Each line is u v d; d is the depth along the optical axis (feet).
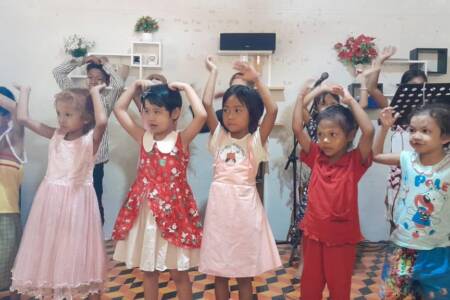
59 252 5.62
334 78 11.19
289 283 8.16
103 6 11.00
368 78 7.59
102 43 11.03
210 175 11.18
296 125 6.02
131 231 5.51
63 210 5.74
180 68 11.17
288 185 11.28
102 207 10.02
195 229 5.69
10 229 6.52
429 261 5.19
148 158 5.61
